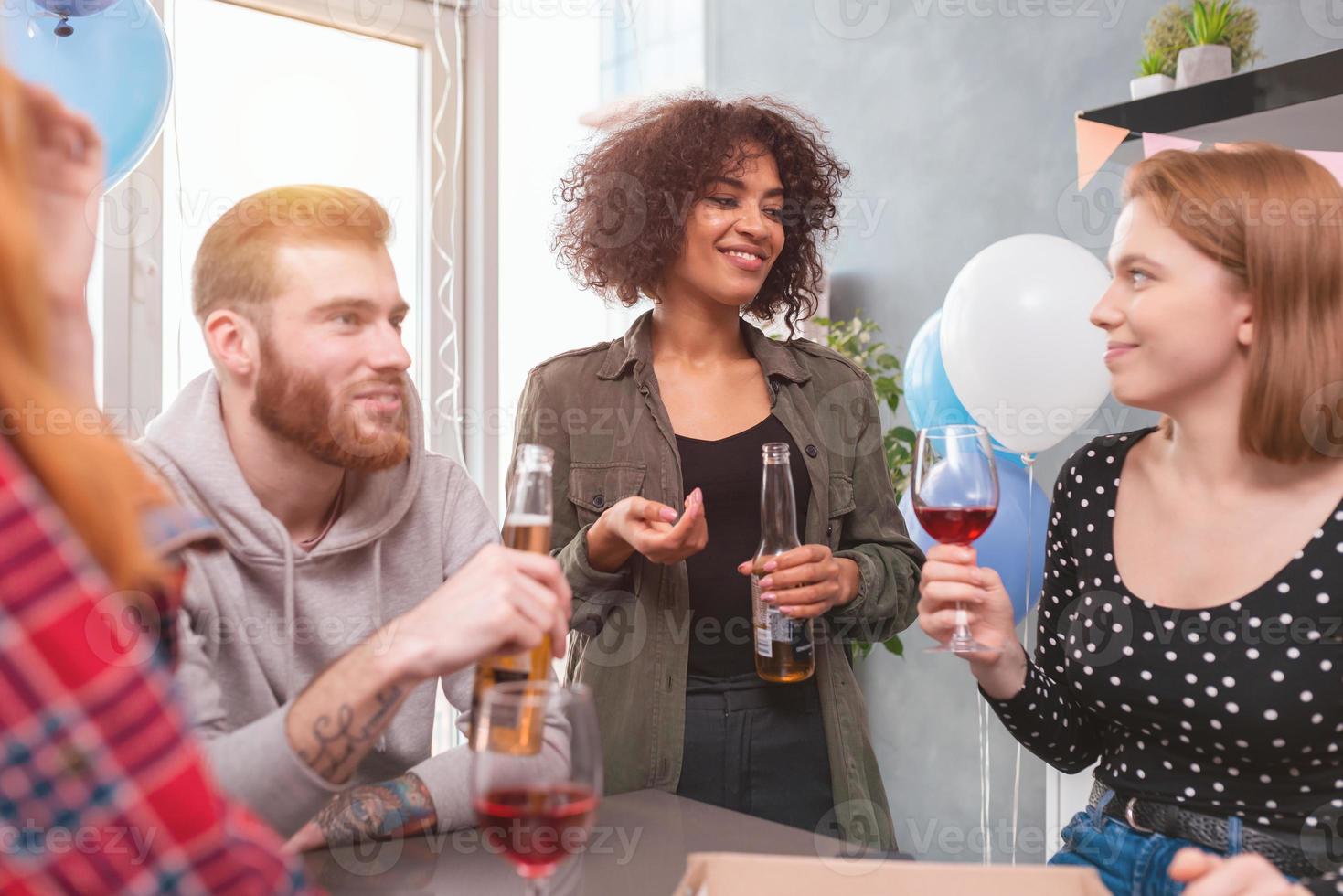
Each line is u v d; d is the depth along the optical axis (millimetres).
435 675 880
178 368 2676
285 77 2939
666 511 1479
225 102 2832
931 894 812
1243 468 1226
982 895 806
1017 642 1331
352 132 3057
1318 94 2139
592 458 1715
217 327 1113
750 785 1573
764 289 2012
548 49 3514
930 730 3461
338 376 1109
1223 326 1180
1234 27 2459
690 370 1774
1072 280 2172
